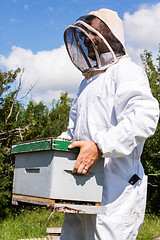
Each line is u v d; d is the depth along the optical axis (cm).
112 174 195
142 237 509
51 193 164
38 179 178
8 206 649
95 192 177
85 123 208
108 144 172
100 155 174
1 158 607
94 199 176
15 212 667
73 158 171
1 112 647
